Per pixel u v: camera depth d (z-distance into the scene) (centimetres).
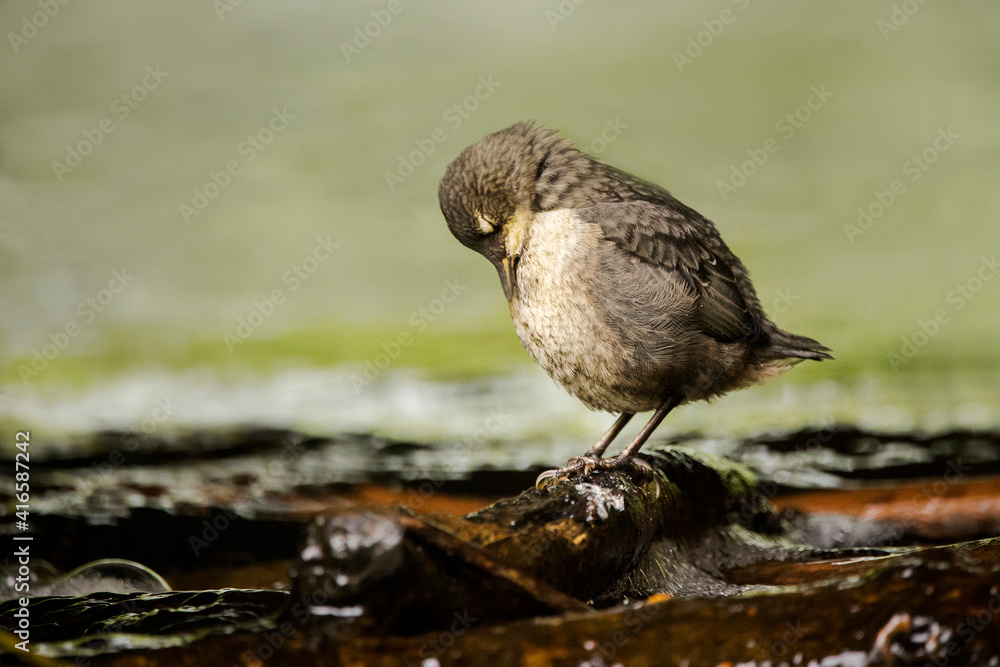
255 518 916
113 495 975
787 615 466
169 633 516
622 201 767
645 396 771
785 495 932
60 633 534
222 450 1125
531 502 571
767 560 697
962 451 1027
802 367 1358
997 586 449
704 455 759
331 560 467
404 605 470
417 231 2000
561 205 760
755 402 1245
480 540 518
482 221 766
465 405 1299
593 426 1198
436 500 971
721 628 466
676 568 667
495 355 1512
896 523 838
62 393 1355
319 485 1005
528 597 490
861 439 1088
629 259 734
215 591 589
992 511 862
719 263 787
